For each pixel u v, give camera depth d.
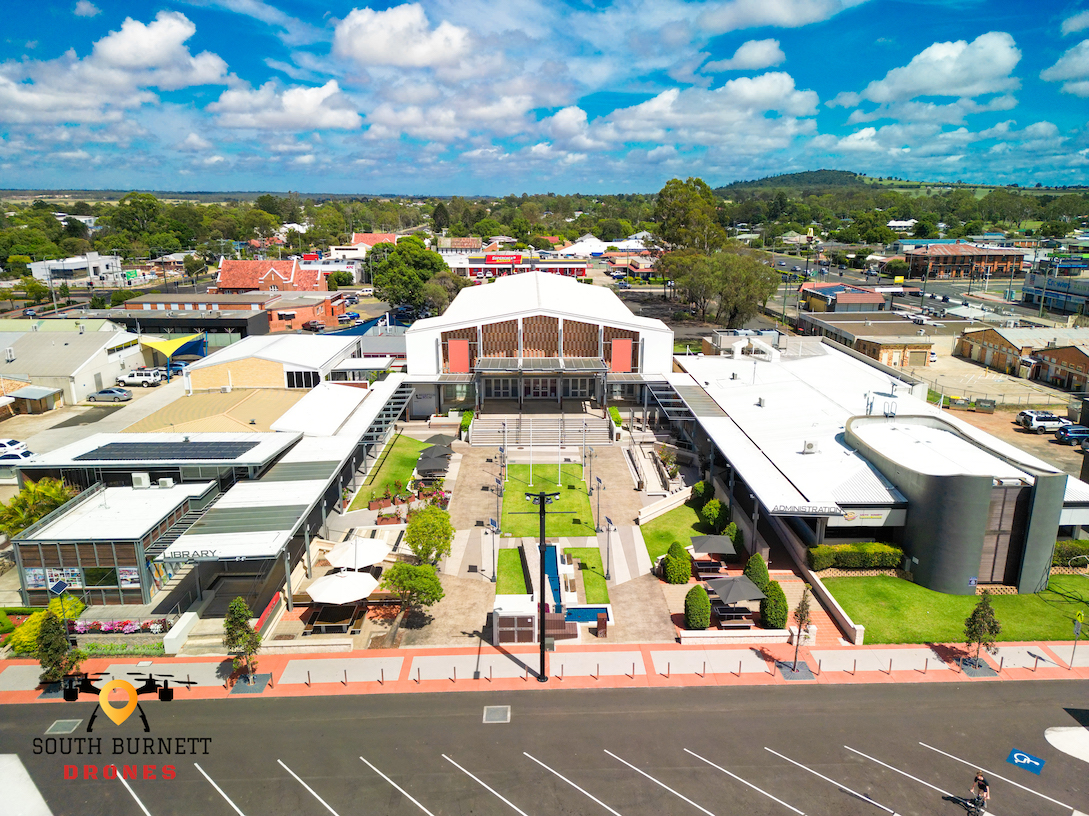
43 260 188.62
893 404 58.84
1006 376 92.12
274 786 26.72
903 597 39.66
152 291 156.88
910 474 41.19
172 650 35.41
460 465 60.53
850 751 28.48
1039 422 69.44
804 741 29.06
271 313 116.50
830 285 146.62
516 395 74.62
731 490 48.66
